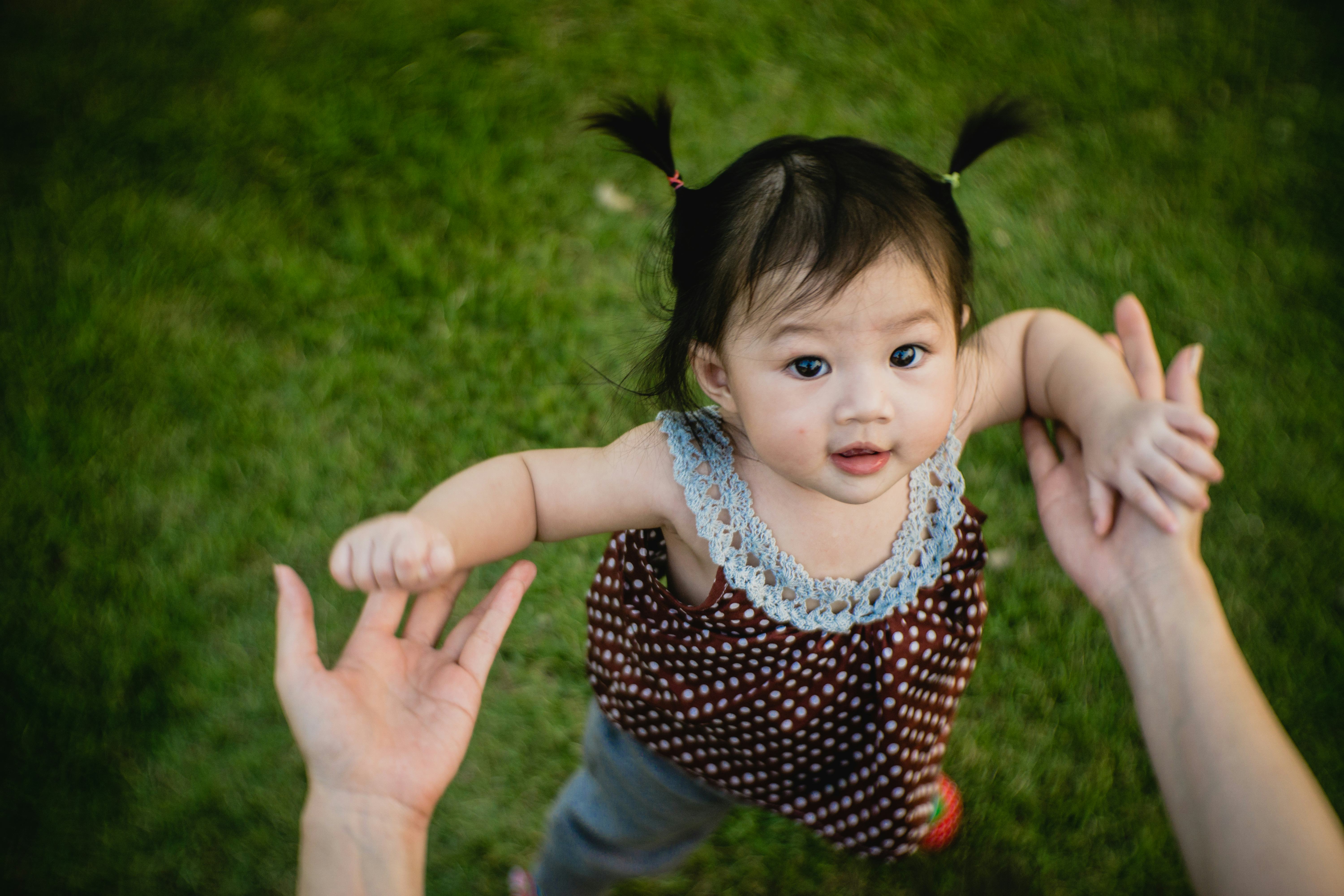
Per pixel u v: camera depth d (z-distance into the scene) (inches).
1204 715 43.2
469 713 43.4
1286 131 136.6
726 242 46.9
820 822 66.4
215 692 93.4
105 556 98.7
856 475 45.7
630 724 63.7
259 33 143.6
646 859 73.7
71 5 146.7
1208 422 50.9
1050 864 86.0
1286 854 36.4
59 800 87.1
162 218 122.5
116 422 106.4
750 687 57.3
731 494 53.0
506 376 111.4
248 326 114.4
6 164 127.3
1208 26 149.7
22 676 91.2
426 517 48.9
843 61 143.2
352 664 42.8
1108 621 51.6
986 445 107.7
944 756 91.0
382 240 120.5
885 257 43.7
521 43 142.0
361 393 109.9
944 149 134.0
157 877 85.2
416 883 39.4
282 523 102.0
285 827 87.9
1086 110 138.6
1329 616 97.0
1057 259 122.6
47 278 116.7
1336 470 106.1
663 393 55.4
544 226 123.6
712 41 144.3
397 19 145.0
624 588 58.4
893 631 56.0
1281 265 122.6
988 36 147.7
